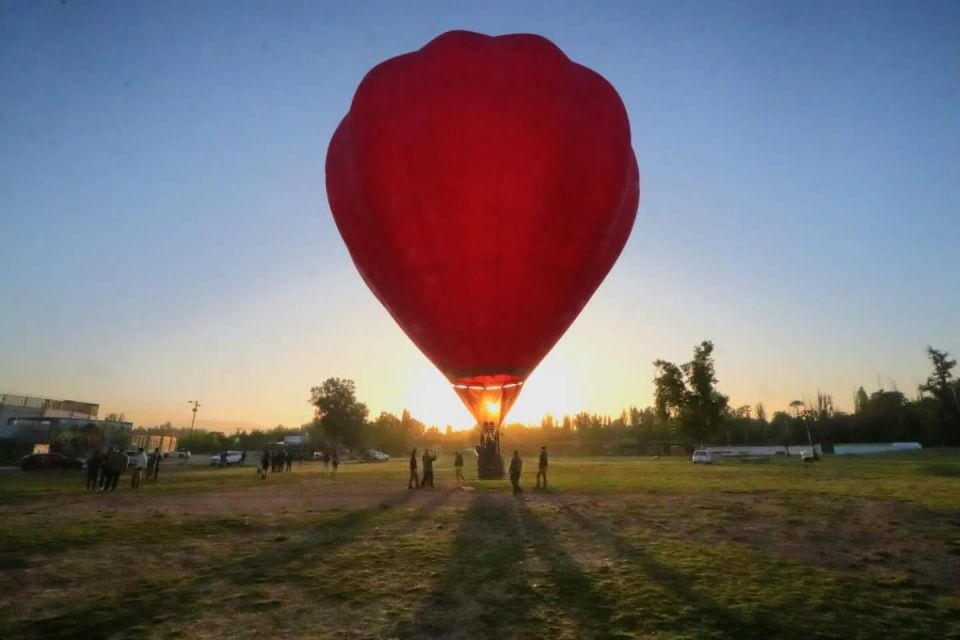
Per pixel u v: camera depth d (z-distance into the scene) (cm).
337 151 1903
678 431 7981
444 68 1670
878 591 839
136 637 667
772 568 973
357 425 10250
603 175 1700
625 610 754
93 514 1644
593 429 13162
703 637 661
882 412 9481
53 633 679
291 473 3984
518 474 2258
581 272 1786
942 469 3647
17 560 1045
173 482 3011
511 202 1638
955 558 1061
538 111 1636
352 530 1355
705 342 7712
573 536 1274
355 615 741
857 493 2153
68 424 6469
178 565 1007
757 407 11944
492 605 779
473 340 1794
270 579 910
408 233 1705
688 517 1560
